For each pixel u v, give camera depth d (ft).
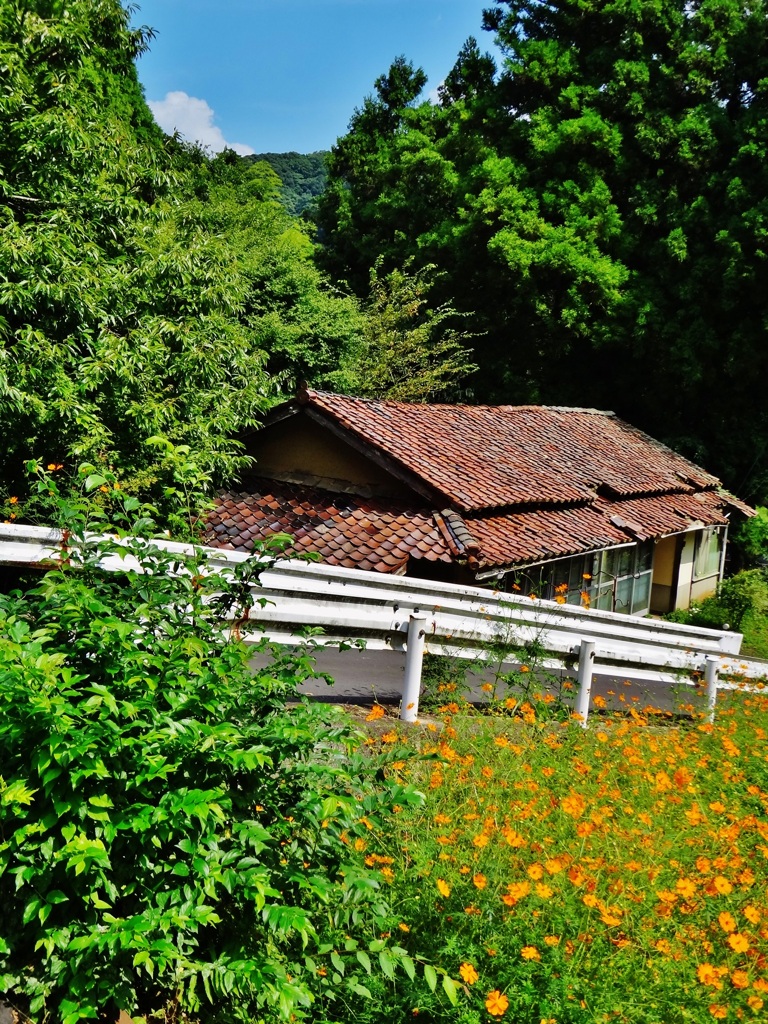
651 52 88.79
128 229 39.93
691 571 77.05
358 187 110.42
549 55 89.15
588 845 16.52
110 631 11.57
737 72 86.84
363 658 32.89
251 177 93.97
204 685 11.75
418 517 46.47
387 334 74.95
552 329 85.30
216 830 11.59
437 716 25.41
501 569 44.86
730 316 83.41
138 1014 11.25
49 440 34.27
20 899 10.61
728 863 16.67
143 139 76.48
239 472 53.21
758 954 14.01
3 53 36.22
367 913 12.58
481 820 16.05
